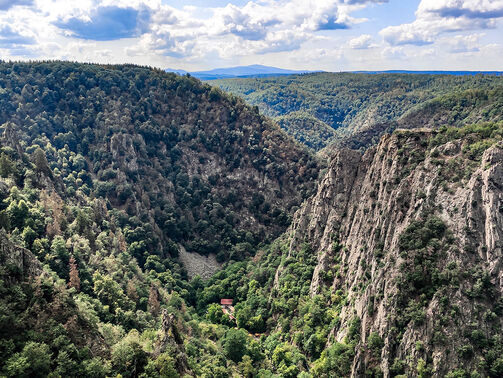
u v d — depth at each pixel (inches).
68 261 4635.8
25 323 2780.5
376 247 4303.6
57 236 4722.0
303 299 5344.5
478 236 3511.3
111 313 4384.8
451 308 3329.2
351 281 4667.8
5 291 2832.2
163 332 3627.0
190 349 4357.8
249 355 5017.2
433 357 3225.9
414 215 3976.4
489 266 3363.7
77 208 6264.8
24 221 4672.7
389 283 3759.8
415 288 3599.9
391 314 3597.4
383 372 3444.9
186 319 5649.6
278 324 5580.7
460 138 4340.6
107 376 2886.3
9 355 2544.3
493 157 3681.1
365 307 3956.7
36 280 3061.0
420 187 4141.2
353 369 3654.0
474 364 3107.8
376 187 4955.7
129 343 3307.1
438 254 3604.8
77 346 2935.5
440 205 3850.9
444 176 4008.4
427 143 4591.5
